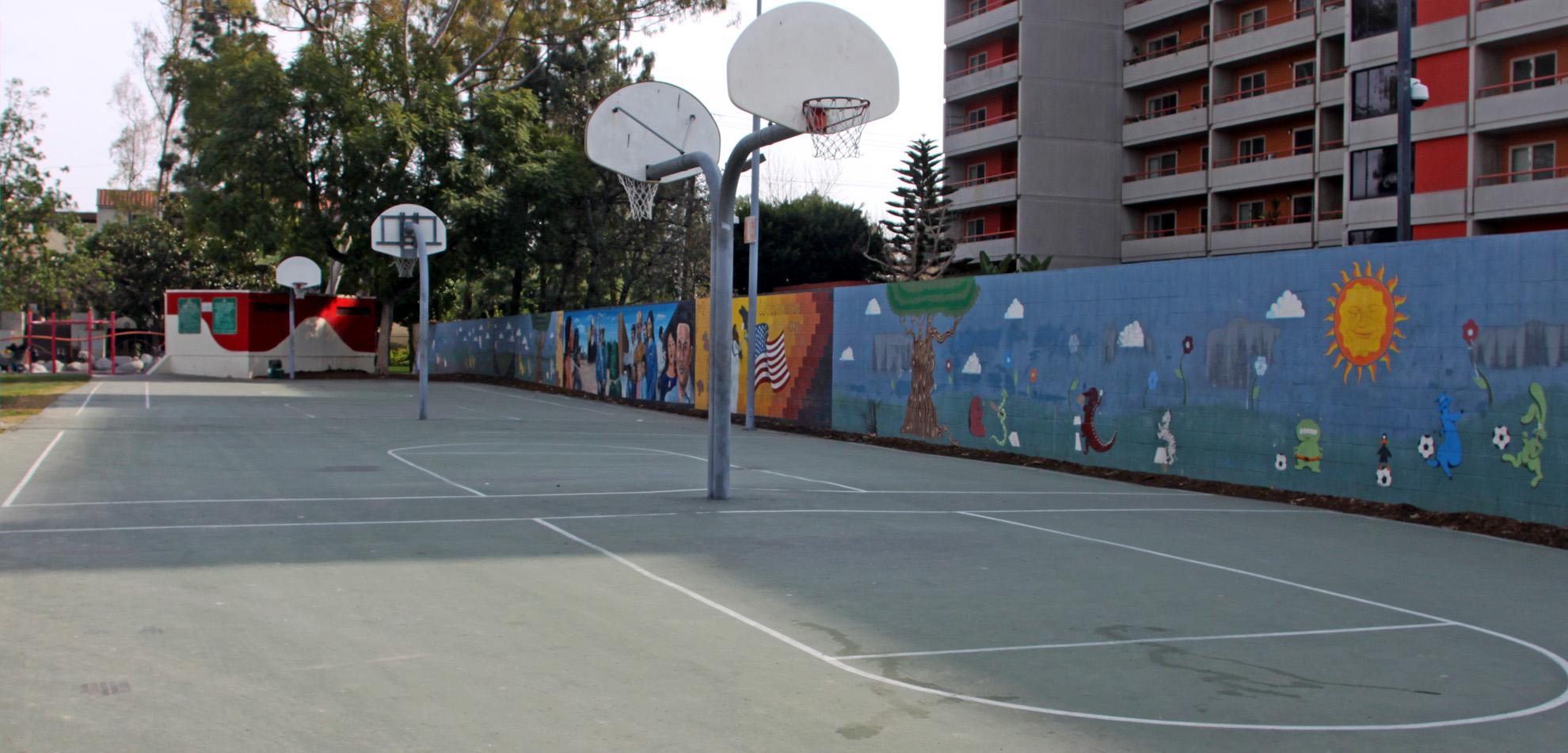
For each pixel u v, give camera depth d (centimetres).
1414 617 711
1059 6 5434
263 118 3756
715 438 1208
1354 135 4028
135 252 5572
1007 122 5491
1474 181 3662
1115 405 1650
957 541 962
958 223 5962
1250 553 943
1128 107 5525
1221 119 5006
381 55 4106
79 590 685
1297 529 1101
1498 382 1155
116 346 5122
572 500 1168
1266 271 1422
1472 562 923
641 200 1378
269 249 3956
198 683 510
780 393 2566
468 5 4547
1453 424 1197
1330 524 1144
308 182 4000
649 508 1120
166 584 709
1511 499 1137
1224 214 5106
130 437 1761
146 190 6669
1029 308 1822
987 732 475
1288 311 1391
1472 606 748
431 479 1324
